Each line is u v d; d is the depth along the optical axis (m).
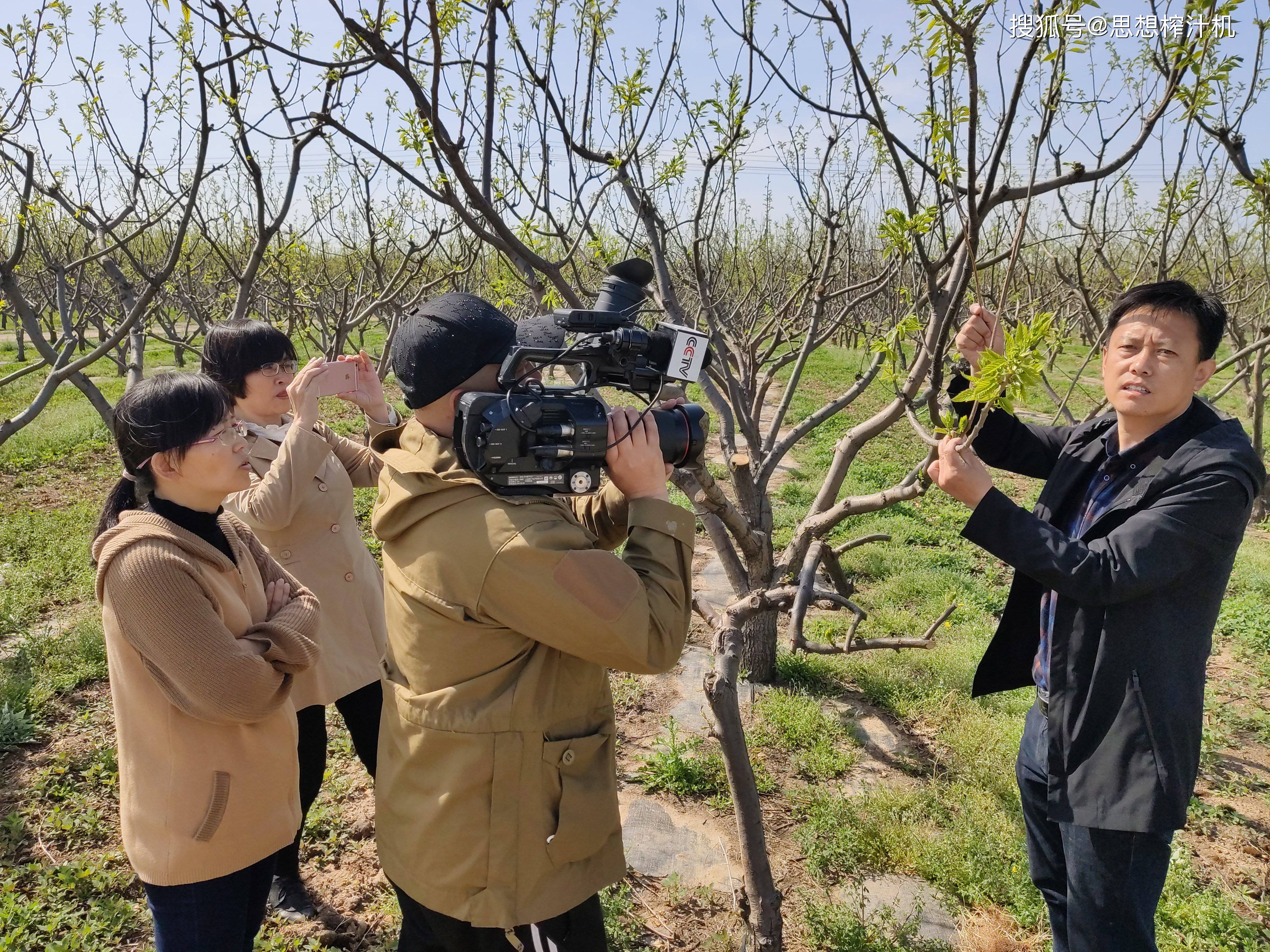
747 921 1.76
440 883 1.44
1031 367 1.38
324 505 2.43
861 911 2.60
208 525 1.73
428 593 1.40
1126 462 1.86
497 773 1.40
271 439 2.46
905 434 11.36
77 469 8.92
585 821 1.46
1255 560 6.23
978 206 1.79
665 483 1.47
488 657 1.41
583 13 3.30
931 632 1.79
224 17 2.12
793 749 3.62
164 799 1.68
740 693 4.06
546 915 1.44
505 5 2.29
